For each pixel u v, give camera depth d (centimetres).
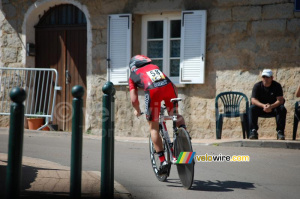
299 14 1659
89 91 1928
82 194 843
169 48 1878
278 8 1680
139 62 1009
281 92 1561
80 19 2011
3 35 2056
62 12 2038
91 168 1157
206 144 1588
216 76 1766
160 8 1834
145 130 1853
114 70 1888
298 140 1564
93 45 1925
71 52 2016
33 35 2059
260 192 914
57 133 1803
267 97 1562
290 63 1673
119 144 1611
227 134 1747
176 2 1811
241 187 957
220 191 920
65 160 1263
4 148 1417
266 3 1694
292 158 1307
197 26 1772
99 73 1917
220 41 1758
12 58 2048
